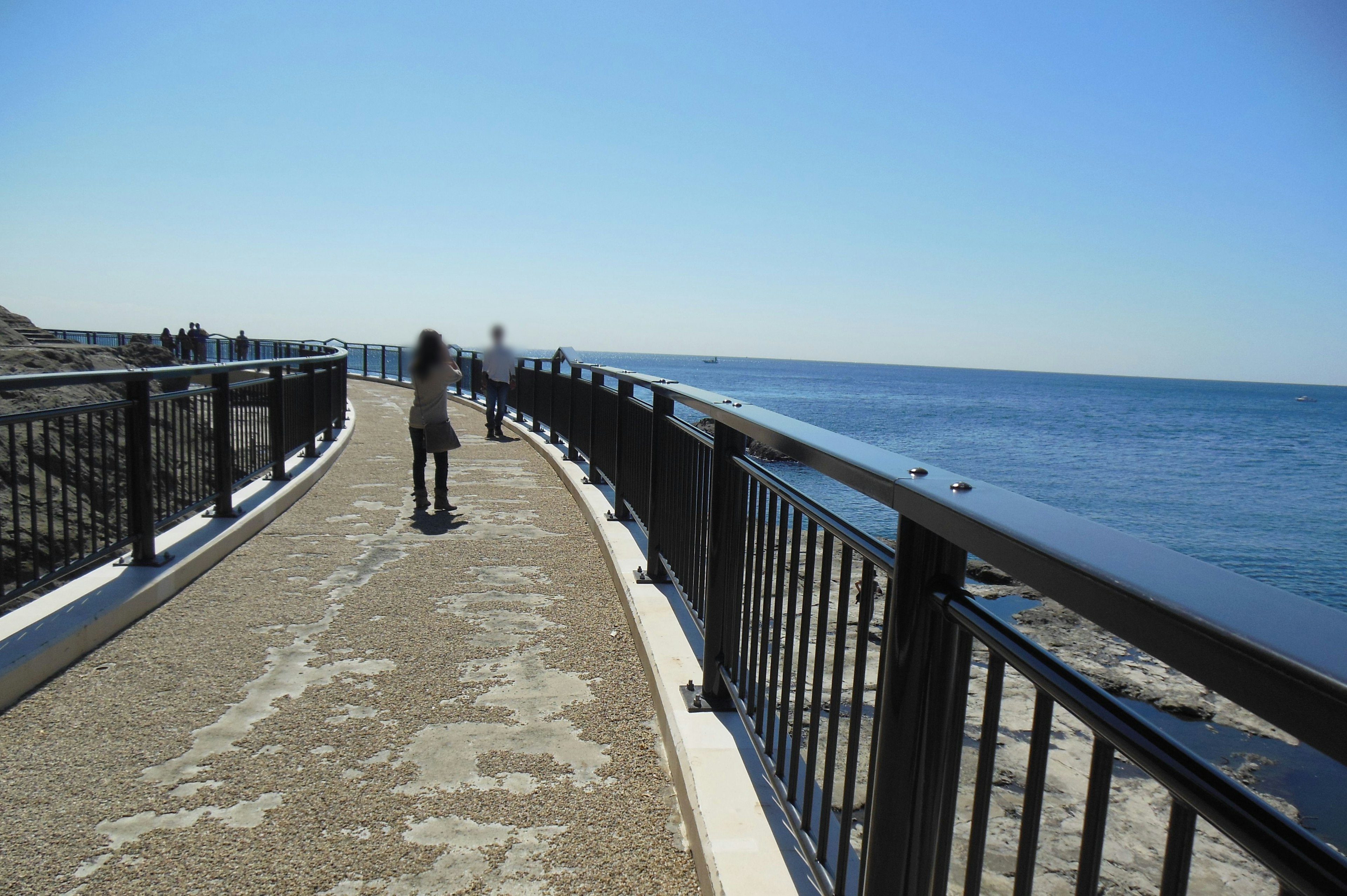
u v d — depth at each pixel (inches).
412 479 390.6
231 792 119.4
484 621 194.9
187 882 99.2
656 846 109.9
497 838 110.3
